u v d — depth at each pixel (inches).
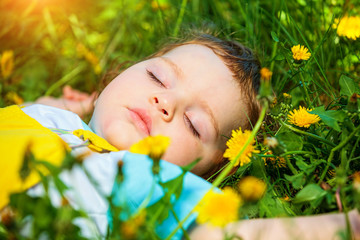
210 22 99.7
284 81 80.0
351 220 43.9
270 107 61.6
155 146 41.0
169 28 101.7
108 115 65.1
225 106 68.3
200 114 65.9
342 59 80.6
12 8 108.4
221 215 37.4
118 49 112.3
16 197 39.1
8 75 94.0
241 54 76.7
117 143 62.7
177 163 64.7
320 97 82.5
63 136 57.2
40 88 103.8
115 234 38.6
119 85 67.7
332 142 56.0
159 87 66.4
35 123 57.7
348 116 53.7
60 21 114.0
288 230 43.1
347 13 87.4
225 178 62.5
